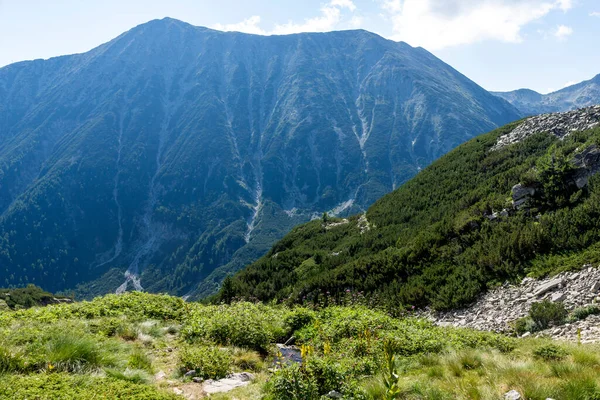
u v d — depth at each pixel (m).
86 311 13.21
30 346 7.87
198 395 7.27
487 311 16.27
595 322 12.65
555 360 8.77
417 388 7.18
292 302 23.28
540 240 18.08
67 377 6.46
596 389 6.31
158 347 10.62
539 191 21.73
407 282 20.64
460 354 9.38
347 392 7.04
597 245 16.16
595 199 18.61
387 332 12.30
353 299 20.69
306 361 7.78
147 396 6.12
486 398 6.42
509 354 10.23
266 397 7.13
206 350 9.80
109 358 8.00
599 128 25.56
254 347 11.95
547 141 29.62
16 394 5.55
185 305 16.45
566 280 15.34
